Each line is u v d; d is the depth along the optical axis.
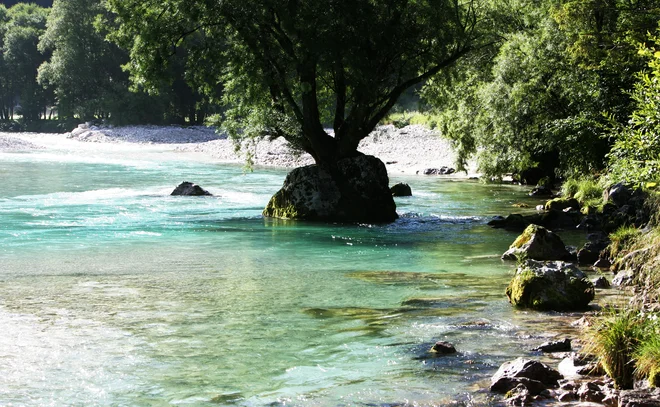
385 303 12.12
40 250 17.75
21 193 31.53
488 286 13.63
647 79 12.70
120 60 108.06
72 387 7.86
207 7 23.66
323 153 25.64
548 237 17.00
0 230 21.09
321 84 28.36
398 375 8.25
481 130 34.72
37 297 12.30
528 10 35.41
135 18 25.64
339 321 10.84
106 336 9.88
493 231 22.34
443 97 32.84
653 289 11.27
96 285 13.45
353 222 24.28
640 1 25.17
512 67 31.86
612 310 9.23
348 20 24.31
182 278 14.29
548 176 37.47
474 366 8.54
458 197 32.56
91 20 106.00
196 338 9.86
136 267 15.52
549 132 30.31
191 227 22.44
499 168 33.81
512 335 9.95
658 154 12.33
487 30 28.70
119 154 63.00
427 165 49.06
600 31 26.36
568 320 10.78
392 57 25.62
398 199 31.72
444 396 7.50
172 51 26.52
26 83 124.81
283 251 18.12
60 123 115.19
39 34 124.69
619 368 7.82
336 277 14.56
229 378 8.20
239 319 10.93
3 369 8.41
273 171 46.25
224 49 25.84
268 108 25.84
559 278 11.76
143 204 28.22
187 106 109.06
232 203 29.16
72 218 23.91
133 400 7.49
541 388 7.52
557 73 30.39
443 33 25.98
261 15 23.98
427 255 17.67
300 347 9.45
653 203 15.90
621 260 14.48
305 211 24.67
